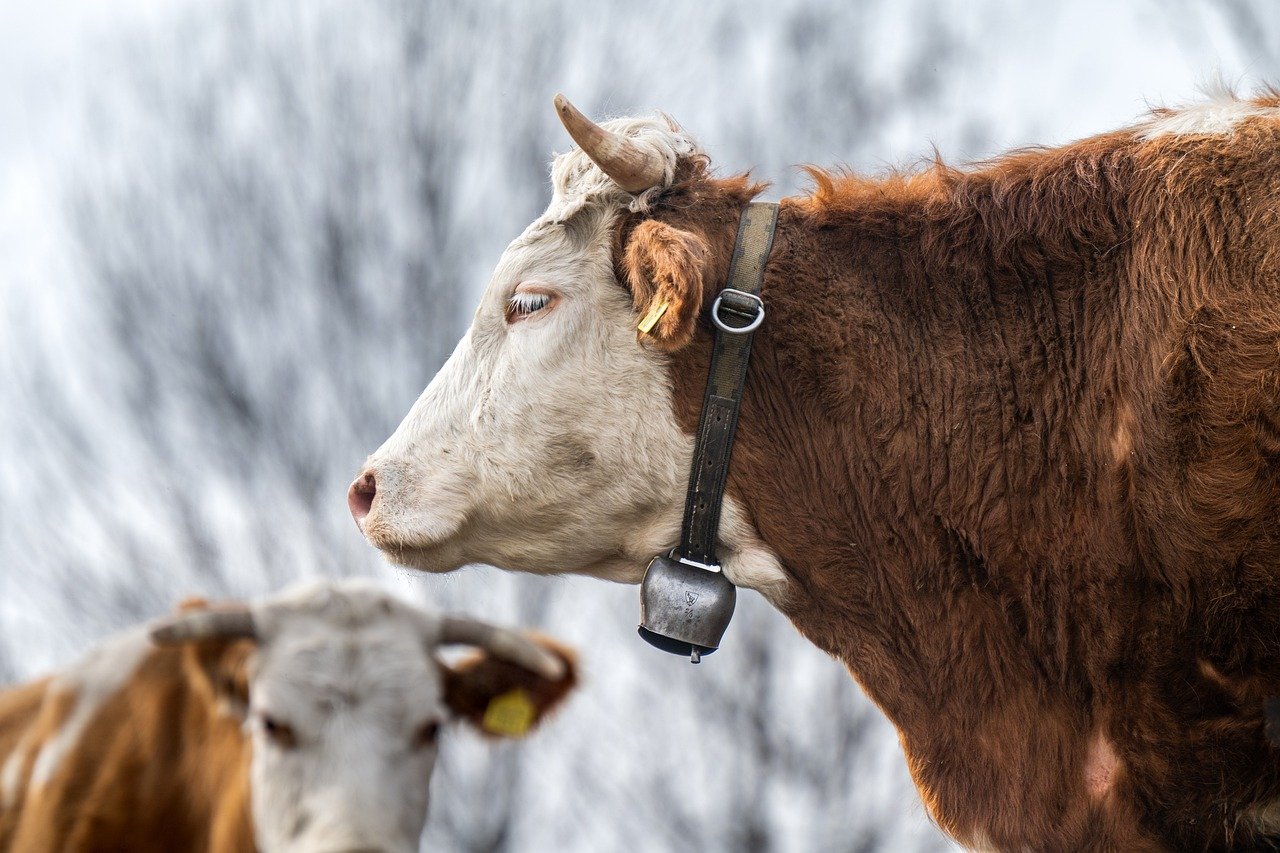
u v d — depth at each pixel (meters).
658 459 6.29
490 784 17.22
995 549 6.09
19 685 6.21
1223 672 5.73
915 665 6.29
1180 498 5.69
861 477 6.21
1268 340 5.63
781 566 6.31
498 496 6.36
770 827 17.72
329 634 5.27
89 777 5.57
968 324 6.18
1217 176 5.89
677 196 6.47
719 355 6.25
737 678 18.19
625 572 6.52
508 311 6.46
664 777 17.92
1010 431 6.08
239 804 5.26
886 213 6.38
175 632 5.23
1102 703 5.99
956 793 6.26
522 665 5.59
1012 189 6.27
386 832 5.03
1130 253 5.98
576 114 6.28
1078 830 6.05
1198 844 5.92
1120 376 5.90
